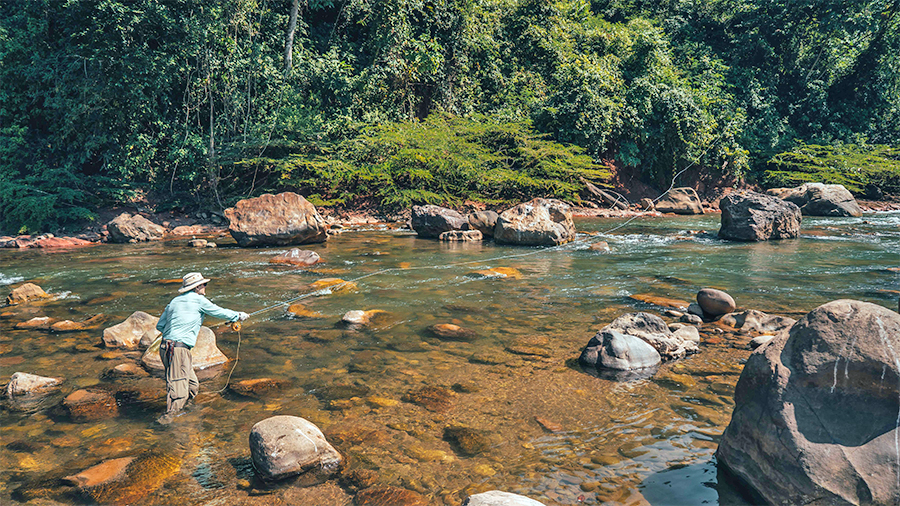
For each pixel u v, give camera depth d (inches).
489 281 345.4
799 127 1178.0
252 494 119.6
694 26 1202.6
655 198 931.3
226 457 136.0
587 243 517.3
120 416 160.2
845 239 536.4
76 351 218.7
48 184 601.6
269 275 366.0
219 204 685.9
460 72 932.6
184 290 177.8
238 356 210.1
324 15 880.3
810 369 110.8
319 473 127.9
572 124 873.5
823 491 100.5
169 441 144.5
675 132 919.0
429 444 140.2
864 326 109.9
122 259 435.5
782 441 107.5
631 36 1033.5
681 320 251.6
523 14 1020.5
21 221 568.1
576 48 1022.4
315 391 176.1
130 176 667.4
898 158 1090.1
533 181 781.9
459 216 575.8
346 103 811.4
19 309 283.4
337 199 730.8
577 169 801.6
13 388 176.9
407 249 482.6
